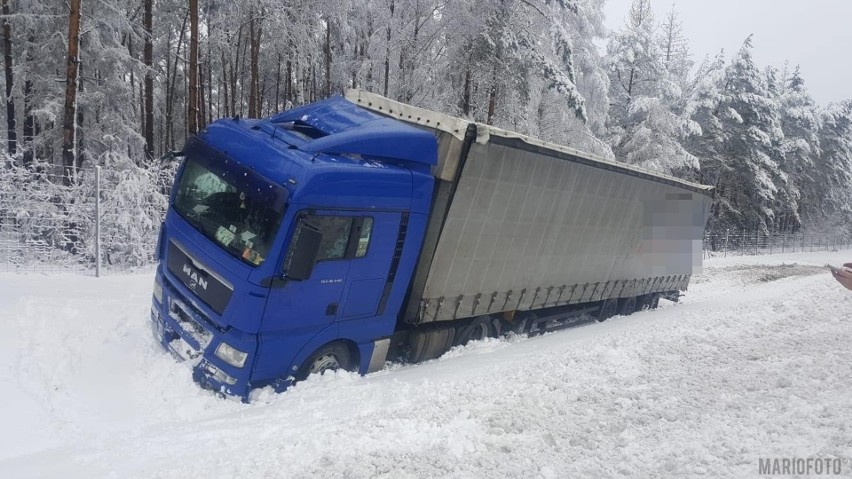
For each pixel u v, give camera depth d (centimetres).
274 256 569
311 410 556
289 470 400
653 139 3100
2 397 538
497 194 815
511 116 2089
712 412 466
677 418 460
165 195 1341
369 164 651
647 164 2978
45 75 1928
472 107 2139
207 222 620
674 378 577
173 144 3456
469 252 805
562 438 436
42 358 621
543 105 2355
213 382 590
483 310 884
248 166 602
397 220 682
